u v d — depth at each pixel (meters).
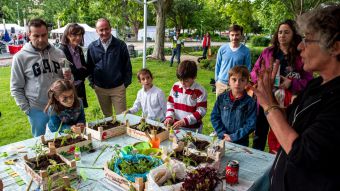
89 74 3.98
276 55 2.99
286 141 1.12
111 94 3.99
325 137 0.96
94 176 1.72
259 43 25.75
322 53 1.03
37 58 2.96
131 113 3.21
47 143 2.14
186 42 31.83
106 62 3.80
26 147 2.12
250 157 2.02
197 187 1.33
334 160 0.97
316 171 1.04
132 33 35.81
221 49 4.28
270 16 13.21
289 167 1.16
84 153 2.04
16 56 2.90
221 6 14.21
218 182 1.42
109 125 2.44
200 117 2.74
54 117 2.52
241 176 1.73
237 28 4.01
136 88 7.39
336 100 1.01
